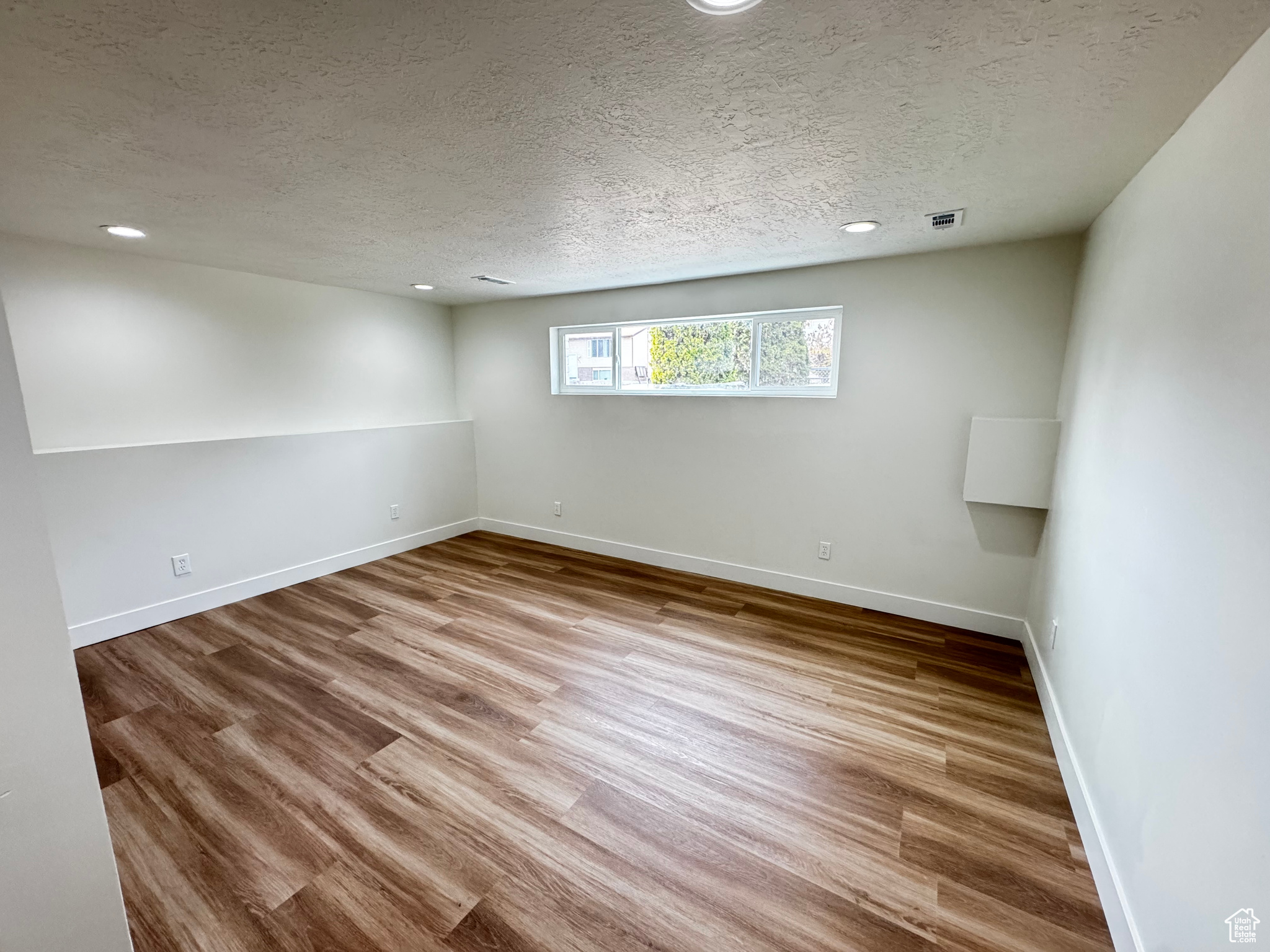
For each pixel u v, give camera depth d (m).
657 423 4.05
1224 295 1.13
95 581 2.92
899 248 2.80
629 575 4.04
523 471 4.86
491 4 0.95
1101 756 1.65
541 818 1.79
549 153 1.62
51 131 1.46
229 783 1.93
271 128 1.45
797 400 3.44
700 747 2.14
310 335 3.92
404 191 1.92
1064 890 1.54
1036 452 2.69
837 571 3.48
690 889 1.54
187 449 3.22
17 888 0.86
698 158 1.65
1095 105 1.32
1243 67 1.10
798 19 1.00
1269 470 0.92
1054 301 2.64
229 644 2.95
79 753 0.90
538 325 4.50
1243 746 0.94
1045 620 2.53
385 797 1.87
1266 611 0.90
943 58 1.13
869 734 2.22
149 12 0.96
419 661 2.78
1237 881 0.93
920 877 1.58
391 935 1.40
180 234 2.53
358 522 4.22
